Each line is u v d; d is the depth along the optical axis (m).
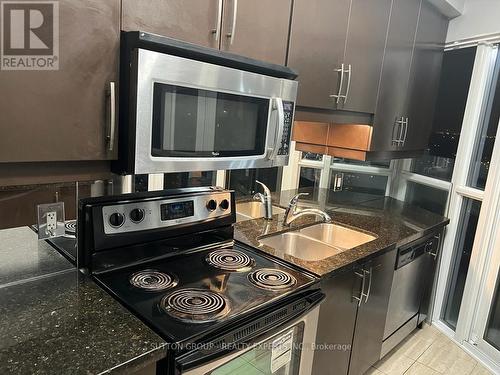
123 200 1.33
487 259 2.43
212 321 1.04
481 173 2.54
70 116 0.95
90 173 1.07
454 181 2.64
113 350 0.88
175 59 1.05
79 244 1.28
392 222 2.38
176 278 1.31
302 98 1.63
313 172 2.93
